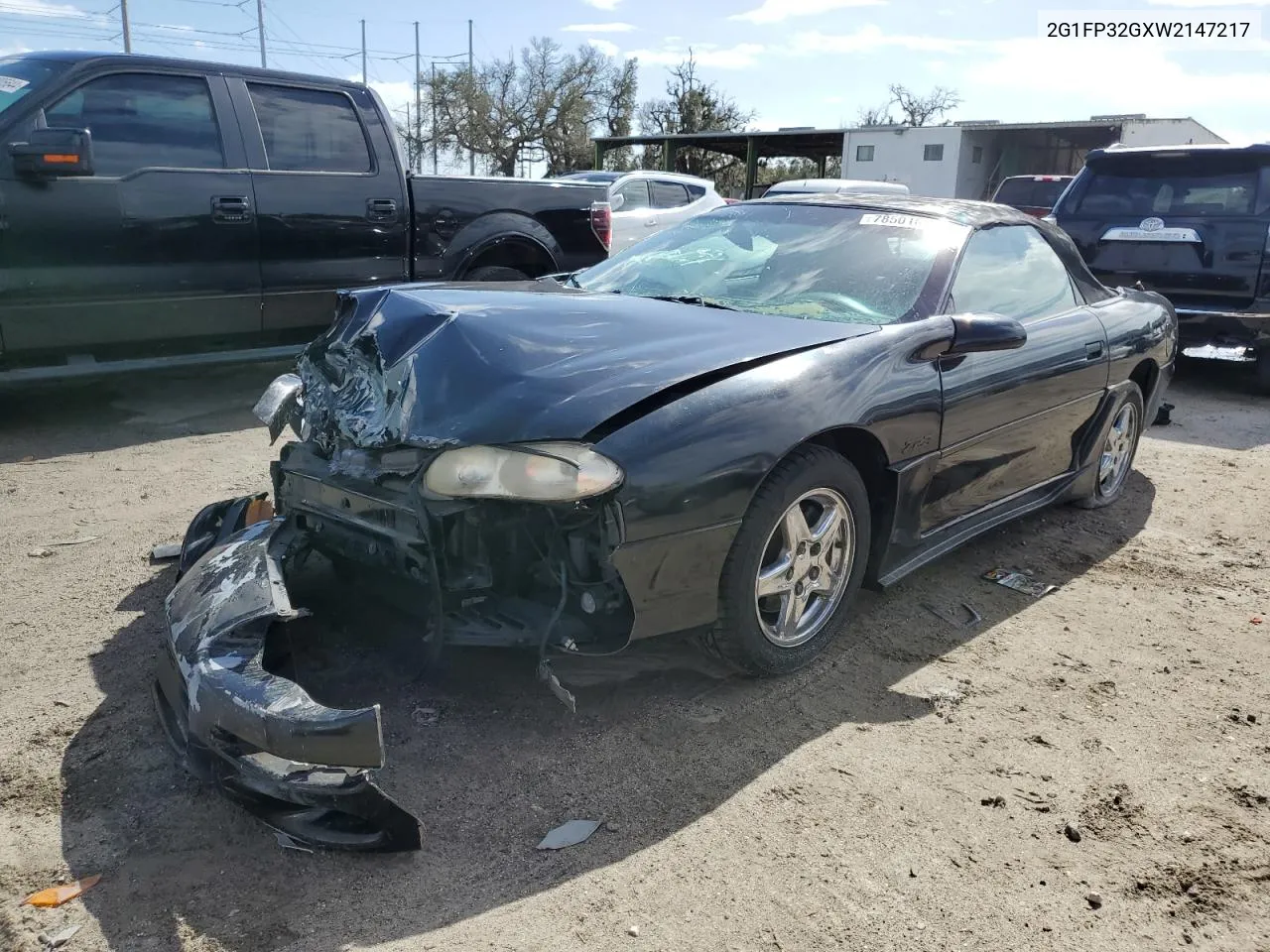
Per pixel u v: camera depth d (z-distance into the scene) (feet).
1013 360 11.98
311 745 6.79
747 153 133.28
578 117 172.65
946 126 119.03
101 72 17.72
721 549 8.69
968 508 12.19
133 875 6.96
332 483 9.14
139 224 18.06
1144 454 19.61
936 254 12.00
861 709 9.47
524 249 23.25
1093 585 12.86
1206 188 24.80
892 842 7.53
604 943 6.42
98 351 18.38
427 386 8.73
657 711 9.24
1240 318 23.86
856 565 10.35
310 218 20.03
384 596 9.36
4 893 6.74
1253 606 12.34
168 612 8.55
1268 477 18.12
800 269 12.07
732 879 7.07
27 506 14.75
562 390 8.46
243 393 22.98
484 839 7.41
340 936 6.44
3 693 9.35
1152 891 7.14
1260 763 8.82
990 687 10.01
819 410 9.25
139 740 8.61
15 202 16.78
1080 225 26.66
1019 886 7.13
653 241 13.91
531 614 8.54
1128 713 9.61
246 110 19.30
